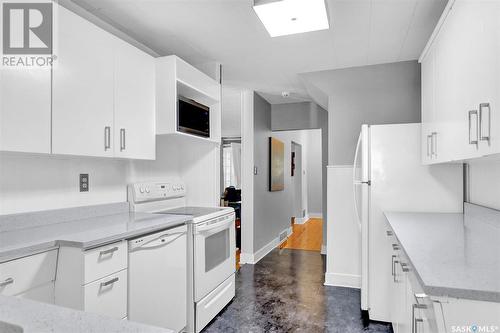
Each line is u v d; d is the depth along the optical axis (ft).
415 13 7.18
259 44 9.03
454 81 5.44
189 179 10.53
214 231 8.42
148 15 7.36
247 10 7.13
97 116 6.37
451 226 6.07
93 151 6.27
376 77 10.85
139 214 7.89
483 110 4.22
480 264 3.69
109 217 7.40
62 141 5.65
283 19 6.63
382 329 7.87
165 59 8.13
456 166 7.86
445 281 3.14
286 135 20.22
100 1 6.72
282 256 15.01
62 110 5.66
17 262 4.52
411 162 8.13
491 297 2.88
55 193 6.61
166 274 6.85
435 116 6.77
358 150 9.41
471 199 7.52
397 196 8.19
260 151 15.03
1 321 2.11
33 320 2.10
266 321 8.34
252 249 13.83
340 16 7.32
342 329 7.88
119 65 6.94
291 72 11.53
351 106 11.14
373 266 8.27
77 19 5.98
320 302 9.52
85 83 6.12
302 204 25.31
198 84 9.22
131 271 5.93
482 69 4.22
